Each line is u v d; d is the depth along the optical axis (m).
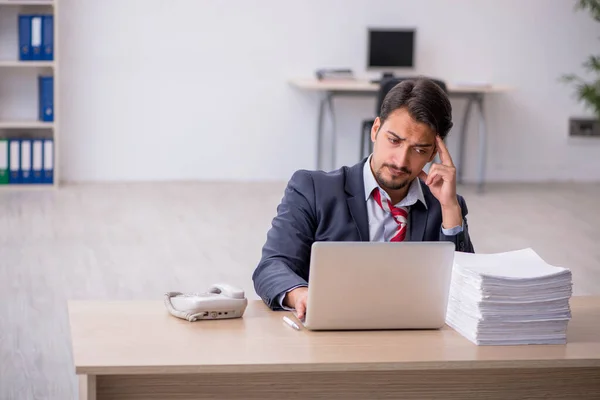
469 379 2.20
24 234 6.20
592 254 6.09
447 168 2.54
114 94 8.33
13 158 7.84
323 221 2.60
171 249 5.93
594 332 2.32
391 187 2.51
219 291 2.41
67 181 8.34
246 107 8.54
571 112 9.08
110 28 8.23
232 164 8.61
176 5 8.30
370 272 2.18
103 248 5.88
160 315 2.31
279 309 2.41
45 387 3.54
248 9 8.41
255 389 2.09
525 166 9.11
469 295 2.21
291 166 8.69
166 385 2.04
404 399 2.17
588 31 8.95
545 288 2.19
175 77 8.40
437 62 8.78
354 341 2.14
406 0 8.62
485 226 6.90
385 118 2.46
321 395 2.12
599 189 8.77
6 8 7.98
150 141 8.45
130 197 7.68
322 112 8.52
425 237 2.62
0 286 4.93
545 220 7.20
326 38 8.55
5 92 8.08
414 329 2.27
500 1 8.77
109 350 2.00
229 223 6.79
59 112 8.25
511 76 8.91
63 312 4.51
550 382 2.25
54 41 7.77
